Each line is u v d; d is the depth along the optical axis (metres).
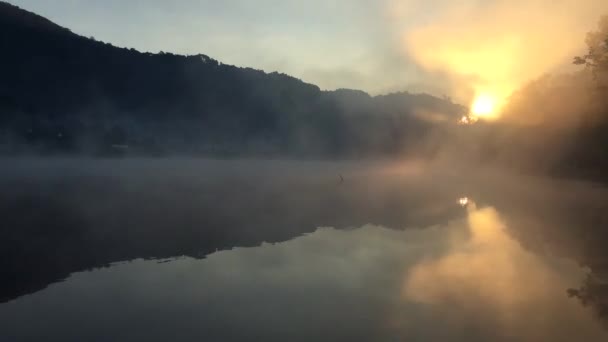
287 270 13.91
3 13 138.38
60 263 14.95
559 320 9.95
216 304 11.01
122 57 155.25
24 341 9.11
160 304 11.04
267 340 9.02
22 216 24.81
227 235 19.47
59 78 126.12
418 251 16.28
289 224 22.12
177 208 27.95
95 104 123.31
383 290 11.94
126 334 9.37
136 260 15.35
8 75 113.44
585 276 13.05
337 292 11.81
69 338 9.20
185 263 14.88
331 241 18.09
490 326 9.62
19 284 12.70
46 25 149.25
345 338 9.02
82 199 32.44
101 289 12.23
